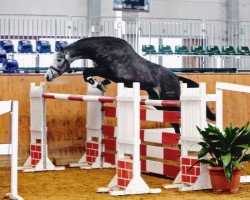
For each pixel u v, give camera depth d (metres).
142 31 15.70
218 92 7.72
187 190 7.44
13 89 10.38
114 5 18.36
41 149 9.70
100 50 9.72
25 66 14.45
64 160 10.59
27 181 8.55
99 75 9.79
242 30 17.27
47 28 16.52
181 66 16.08
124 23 15.34
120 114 7.52
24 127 10.40
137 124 7.31
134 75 9.74
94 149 10.02
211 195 7.11
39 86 9.80
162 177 8.88
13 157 6.92
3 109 6.82
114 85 10.96
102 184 8.27
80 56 9.88
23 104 10.42
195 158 7.50
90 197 7.14
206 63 16.00
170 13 19.34
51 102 10.54
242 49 15.56
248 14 20.17
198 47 15.02
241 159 7.32
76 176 9.08
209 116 9.90
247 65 16.47
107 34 15.54
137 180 7.29
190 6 19.62
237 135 7.16
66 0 18.14
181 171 7.71
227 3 20.05
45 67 13.32
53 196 7.23
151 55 14.30
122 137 7.50
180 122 7.88
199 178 7.46
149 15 19.02
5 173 9.51
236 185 7.24
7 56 13.71
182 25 17.03
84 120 10.77
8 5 17.39
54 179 8.77
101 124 9.88
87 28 15.52
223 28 17.78
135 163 7.29
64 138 10.62
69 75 10.75
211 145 7.18
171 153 8.11
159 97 10.00
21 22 16.66
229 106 12.02
